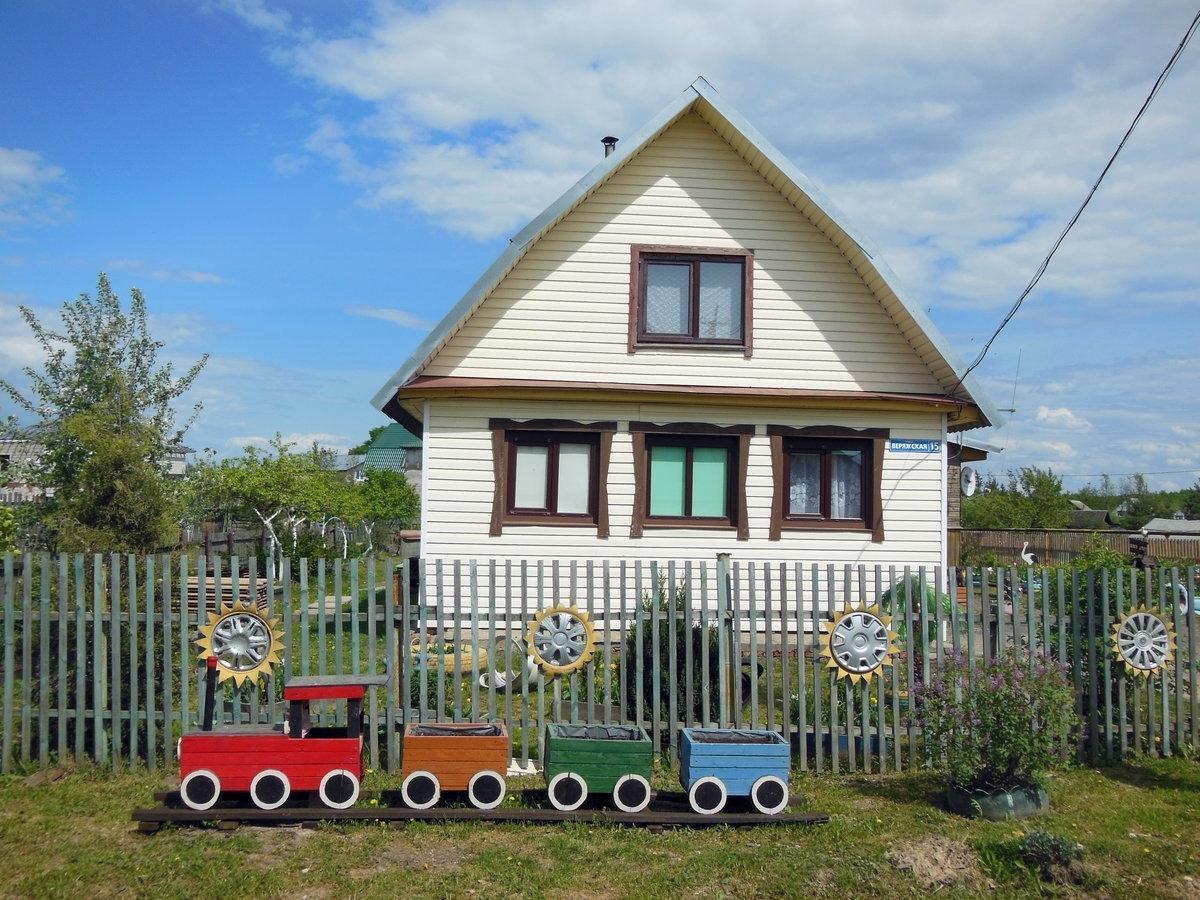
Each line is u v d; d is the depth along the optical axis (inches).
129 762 327.6
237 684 320.8
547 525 561.0
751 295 578.6
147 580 327.6
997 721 300.5
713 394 561.9
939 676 317.4
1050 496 1605.6
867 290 582.9
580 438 568.4
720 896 237.6
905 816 297.6
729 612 359.3
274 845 266.8
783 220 583.5
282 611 342.0
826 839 276.1
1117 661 357.1
